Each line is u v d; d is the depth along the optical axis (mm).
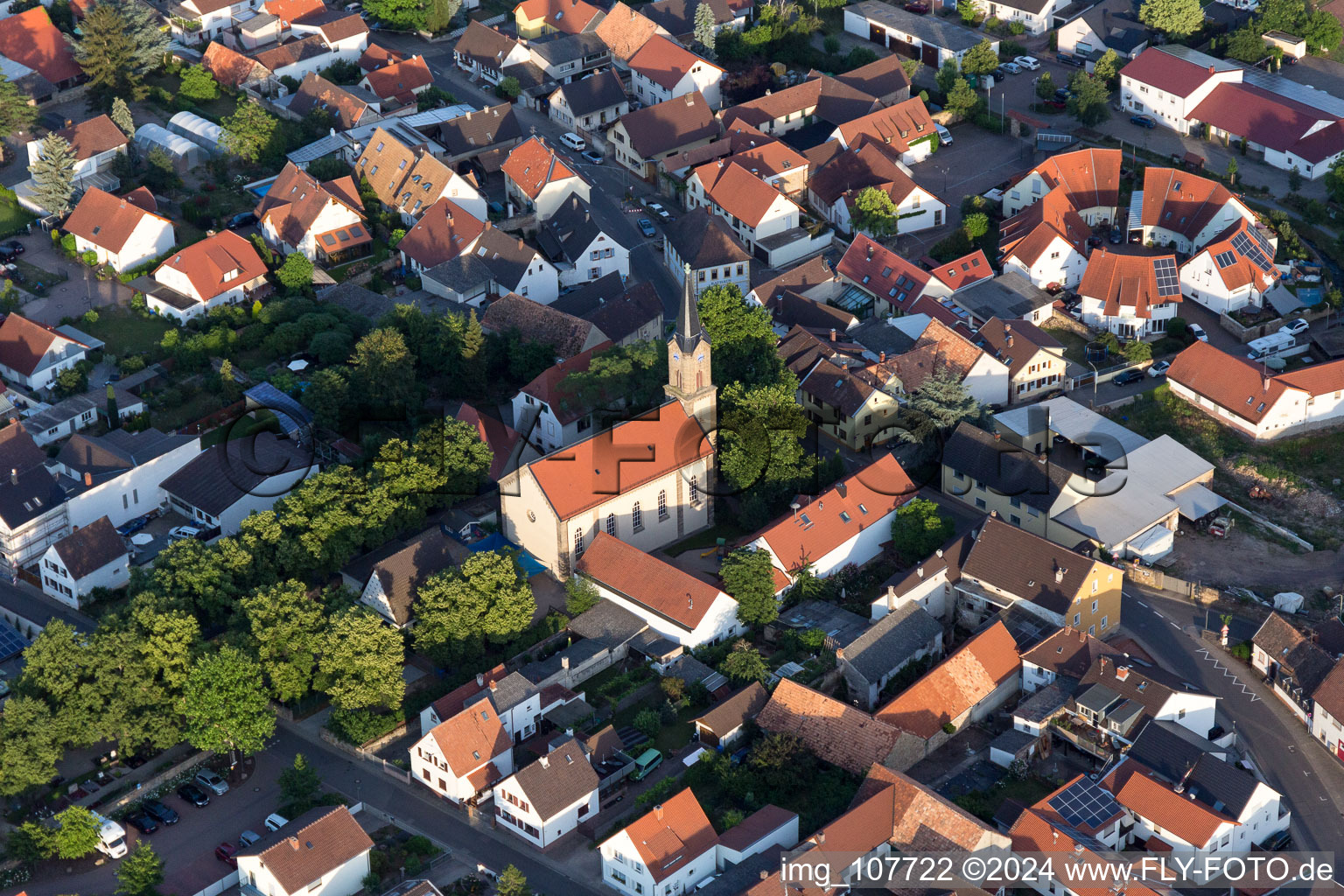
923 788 148250
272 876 141500
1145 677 161250
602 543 179000
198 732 156750
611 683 167625
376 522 180375
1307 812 155125
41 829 149125
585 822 152500
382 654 160875
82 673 159625
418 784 158500
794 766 154125
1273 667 169875
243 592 173000
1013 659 167875
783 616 176750
